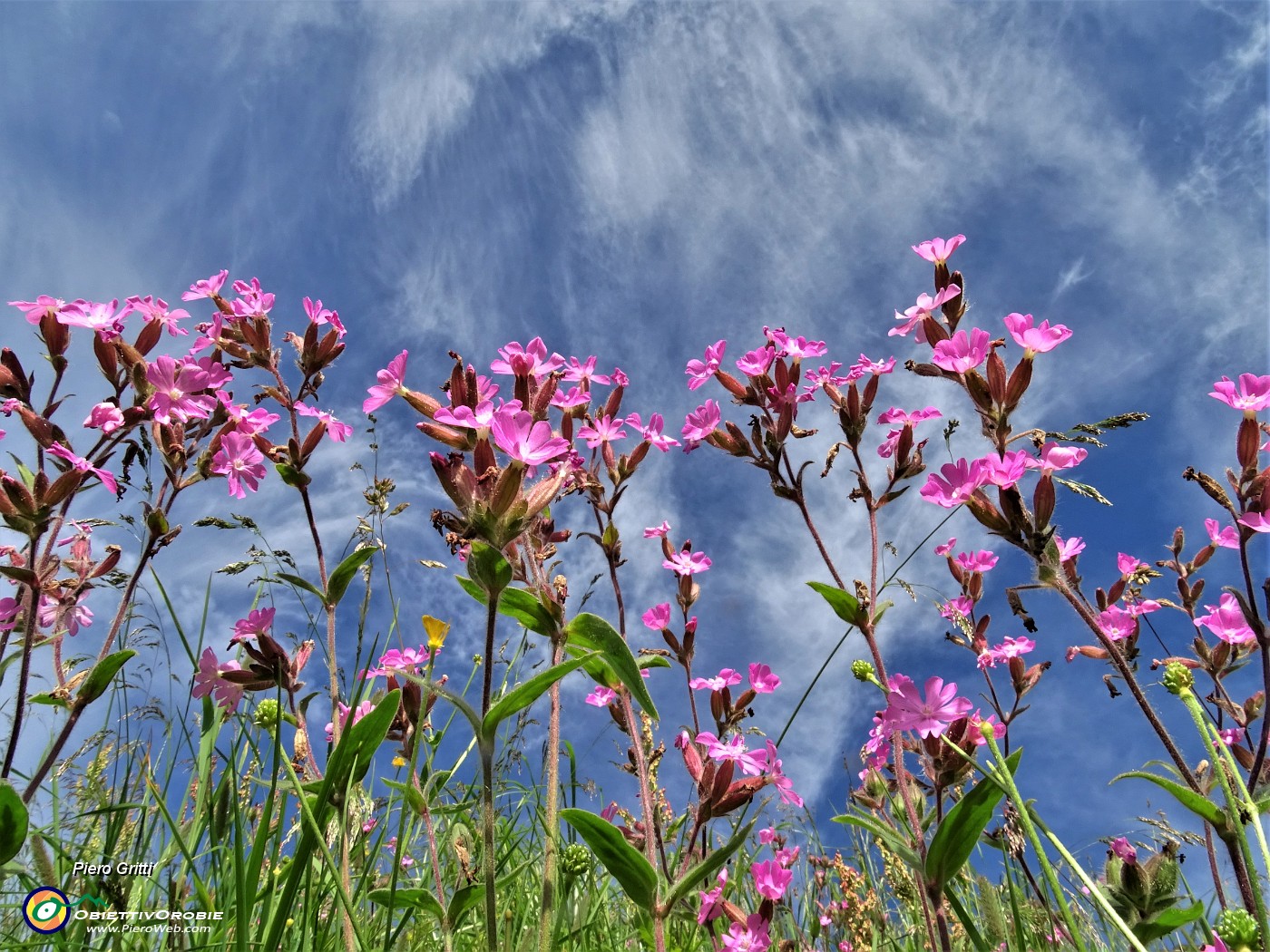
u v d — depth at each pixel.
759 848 0.42
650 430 0.42
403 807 0.31
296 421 0.41
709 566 0.42
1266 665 0.28
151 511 0.34
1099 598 0.44
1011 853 0.34
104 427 0.35
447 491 0.26
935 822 0.30
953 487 0.28
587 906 0.38
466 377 0.28
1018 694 0.42
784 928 0.43
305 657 0.37
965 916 0.27
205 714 0.35
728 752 0.35
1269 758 0.32
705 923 0.34
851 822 0.29
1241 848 0.23
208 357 0.40
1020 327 0.29
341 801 0.31
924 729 0.28
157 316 0.39
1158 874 0.28
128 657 0.31
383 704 0.30
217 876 0.32
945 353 0.30
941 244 0.33
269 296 0.43
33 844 0.29
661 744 0.37
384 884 0.39
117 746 0.37
